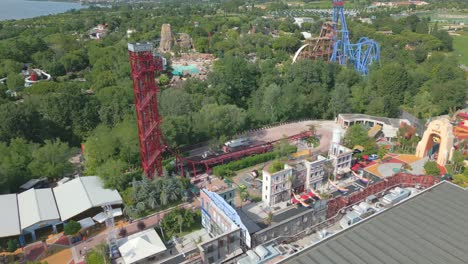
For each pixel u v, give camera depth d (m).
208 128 129.62
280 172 93.25
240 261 65.50
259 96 168.50
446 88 165.00
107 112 135.50
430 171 106.25
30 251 78.94
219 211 79.81
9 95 176.38
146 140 95.00
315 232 82.94
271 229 76.69
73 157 124.12
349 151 108.38
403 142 128.88
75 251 79.12
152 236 79.38
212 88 172.25
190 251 72.25
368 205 84.12
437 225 69.31
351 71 182.75
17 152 106.62
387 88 168.00
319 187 103.69
